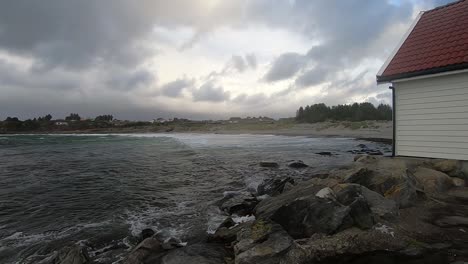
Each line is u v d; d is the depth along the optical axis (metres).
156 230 8.34
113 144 42.53
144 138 61.41
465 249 5.00
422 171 8.73
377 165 8.91
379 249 5.25
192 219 9.18
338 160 20.83
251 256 5.04
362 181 7.96
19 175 17.34
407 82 10.18
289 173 15.95
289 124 85.19
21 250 7.24
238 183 14.30
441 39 10.12
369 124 61.06
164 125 124.38
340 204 6.20
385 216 6.15
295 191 8.15
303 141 41.91
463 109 9.00
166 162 22.28
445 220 6.14
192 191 13.09
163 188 13.78
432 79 9.60
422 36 10.80
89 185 14.54
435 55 9.70
